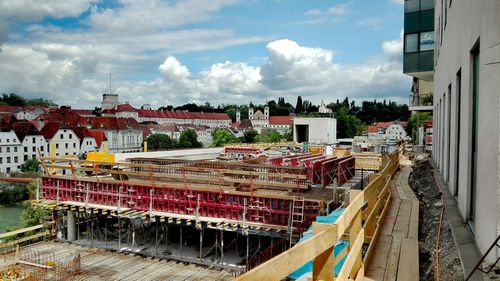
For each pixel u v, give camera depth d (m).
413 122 60.53
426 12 25.89
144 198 24.83
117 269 22.95
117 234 29.12
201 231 23.58
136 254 25.53
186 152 45.09
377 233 8.12
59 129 83.50
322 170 23.41
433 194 12.77
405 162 26.59
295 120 69.19
